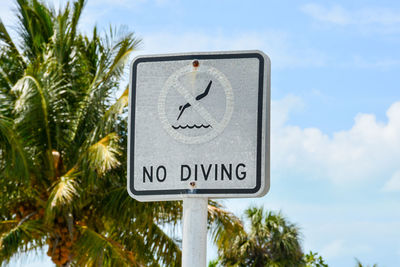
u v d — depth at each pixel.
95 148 14.20
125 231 16.05
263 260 27.73
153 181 3.35
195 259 3.26
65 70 16.17
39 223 15.30
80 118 16.02
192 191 3.30
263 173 3.26
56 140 15.65
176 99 3.39
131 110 3.42
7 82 16.23
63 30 16.31
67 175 14.63
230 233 16.03
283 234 27.94
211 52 3.39
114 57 16.05
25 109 14.98
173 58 3.42
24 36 17.16
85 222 15.95
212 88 3.36
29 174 15.13
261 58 3.35
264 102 3.31
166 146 3.36
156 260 16.14
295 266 27.61
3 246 14.47
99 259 15.01
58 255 15.41
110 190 15.61
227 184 3.28
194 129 3.35
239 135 3.30
